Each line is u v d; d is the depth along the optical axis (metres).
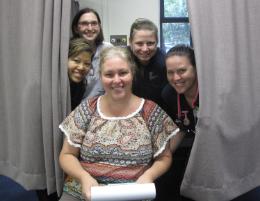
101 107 1.50
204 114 1.43
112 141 1.42
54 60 1.49
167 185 1.97
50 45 1.50
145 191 1.13
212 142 1.45
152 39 1.96
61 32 1.49
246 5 1.45
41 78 1.53
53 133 1.56
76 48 1.75
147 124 1.48
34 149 1.59
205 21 1.42
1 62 1.69
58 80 1.52
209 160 1.47
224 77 1.42
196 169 1.52
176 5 4.33
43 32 1.50
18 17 1.60
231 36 1.42
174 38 4.41
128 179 1.40
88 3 4.14
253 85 1.51
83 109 1.52
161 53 2.09
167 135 1.50
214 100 1.44
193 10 1.38
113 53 1.43
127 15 4.24
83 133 1.49
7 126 1.75
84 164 1.46
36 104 1.55
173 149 1.62
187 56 1.55
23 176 1.65
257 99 1.52
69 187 1.50
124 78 1.42
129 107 1.49
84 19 2.25
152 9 4.29
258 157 1.59
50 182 1.61
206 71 1.43
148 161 1.46
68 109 1.58
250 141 1.55
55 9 1.46
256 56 1.50
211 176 1.48
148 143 1.45
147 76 2.03
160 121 1.49
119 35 4.27
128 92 1.47
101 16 4.21
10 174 1.77
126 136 1.42
